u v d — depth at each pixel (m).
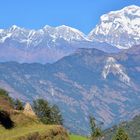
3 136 161.88
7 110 183.50
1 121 175.75
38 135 164.50
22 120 185.50
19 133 166.50
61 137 174.00
